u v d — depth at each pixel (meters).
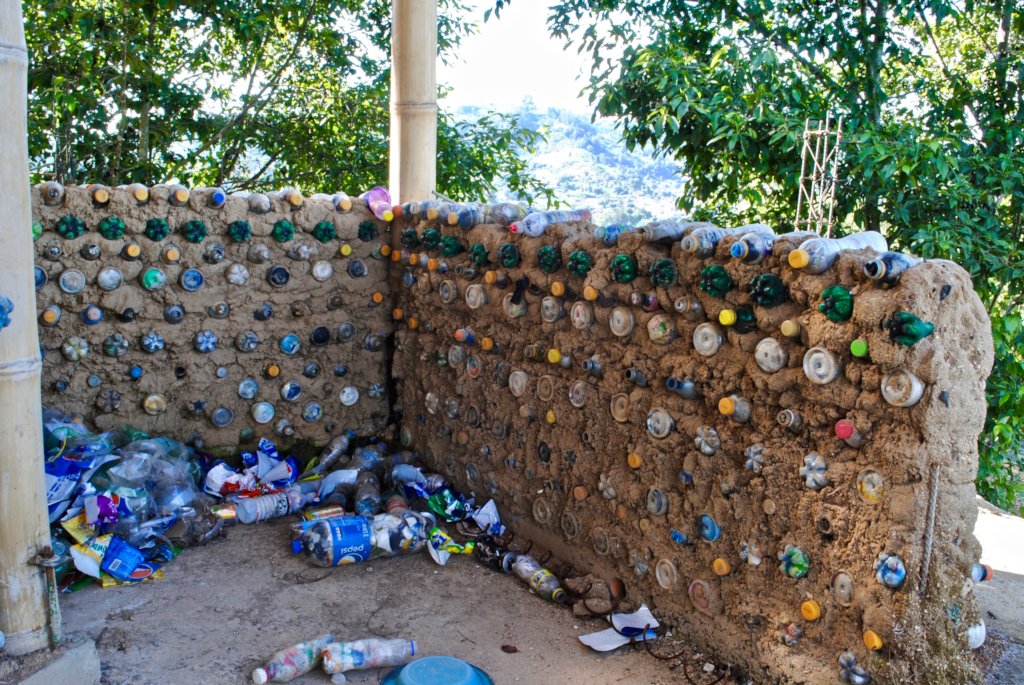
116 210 4.77
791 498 3.17
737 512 3.37
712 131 7.25
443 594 4.10
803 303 3.09
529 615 3.91
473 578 4.28
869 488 2.90
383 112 10.08
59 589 3.98
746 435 3.34
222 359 5.21
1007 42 7.67
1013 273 6.31
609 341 3.93
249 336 5.23
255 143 9.95
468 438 4.97
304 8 9.33
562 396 4.21
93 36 8.02
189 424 5.19
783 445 3.19
